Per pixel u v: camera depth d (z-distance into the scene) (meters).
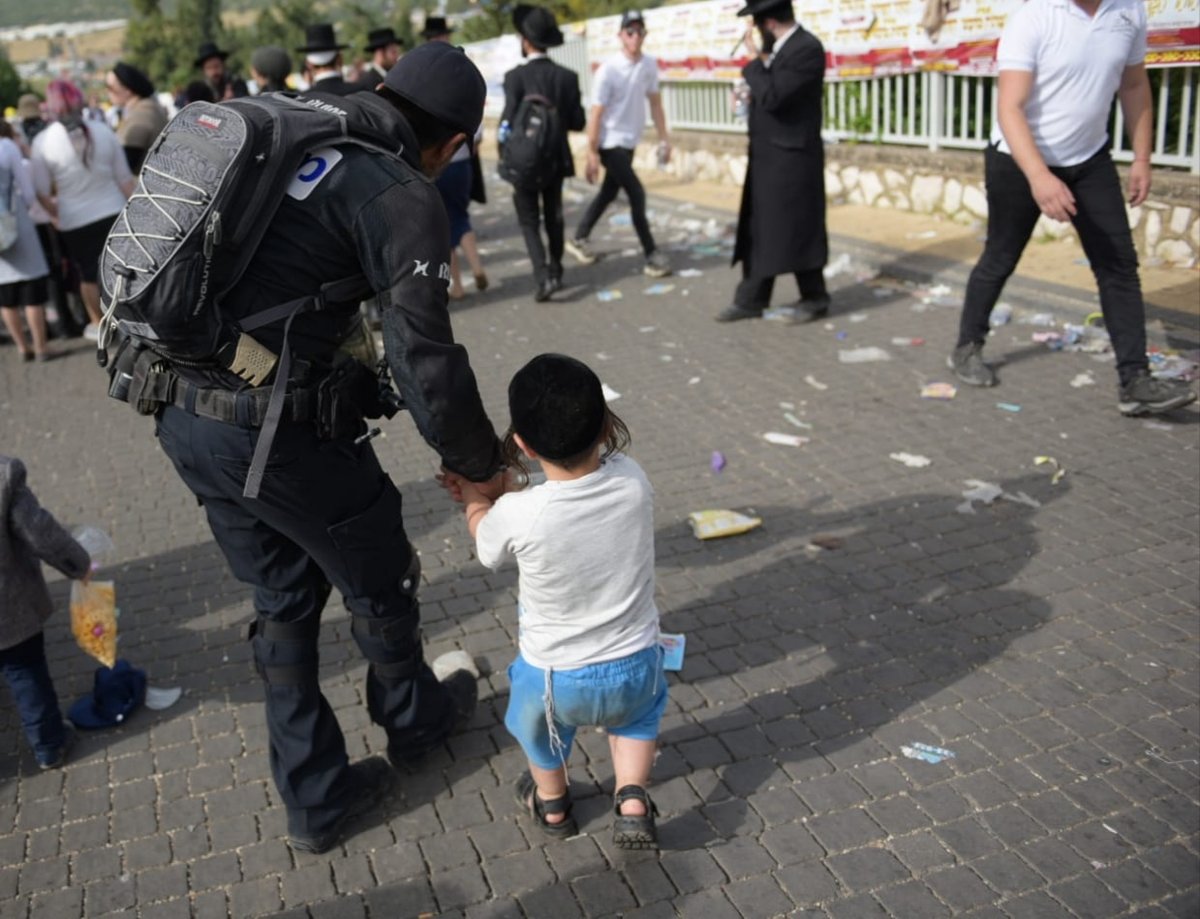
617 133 8.53
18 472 3.16
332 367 2.59
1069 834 2.83
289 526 2.67
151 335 2.37
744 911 2.67
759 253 6.97
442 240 2.50
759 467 5.07
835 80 10.27
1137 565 4.02
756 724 3.35
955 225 9.02
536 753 2.82
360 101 2.56
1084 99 4.88
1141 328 5.14
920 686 3.46
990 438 5.15
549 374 2.53
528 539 2.55
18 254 7.73
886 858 2.80
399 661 3.05
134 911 2.80
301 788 2.90
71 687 3.83
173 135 2.41
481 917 2.71
